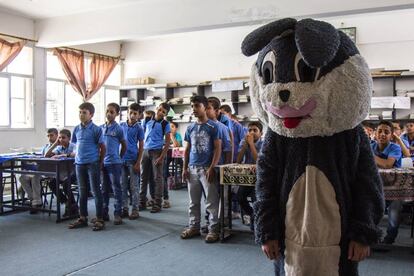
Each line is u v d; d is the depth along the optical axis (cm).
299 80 116
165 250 326
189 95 882
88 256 311
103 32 644
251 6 523
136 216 445
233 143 434
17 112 716
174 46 905
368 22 718
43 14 684
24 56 721
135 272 275
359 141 122
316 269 117
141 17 608
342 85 114
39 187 485
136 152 454
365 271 277
